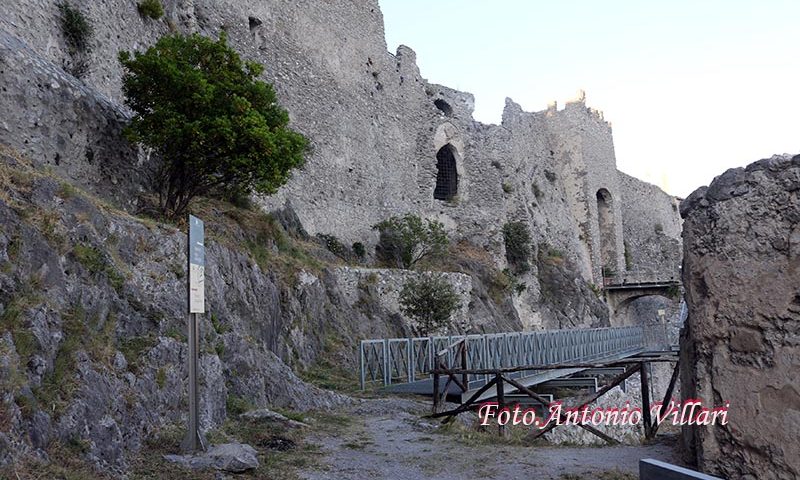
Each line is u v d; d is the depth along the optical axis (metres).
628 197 63.47
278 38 26.45
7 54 9.48
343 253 26.64
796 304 4.71
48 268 6.33
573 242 49.50
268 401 9.96
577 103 53.78
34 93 9.86
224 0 23.77
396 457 7.72
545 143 52.69
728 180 5.36
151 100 12.48
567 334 20.73
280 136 13.47
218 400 8.16
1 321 5.31
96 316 6.77
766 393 4.88
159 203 12.92
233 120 12.46
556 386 18.58
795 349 4.69
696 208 5.70
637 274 58.28
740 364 5.12
